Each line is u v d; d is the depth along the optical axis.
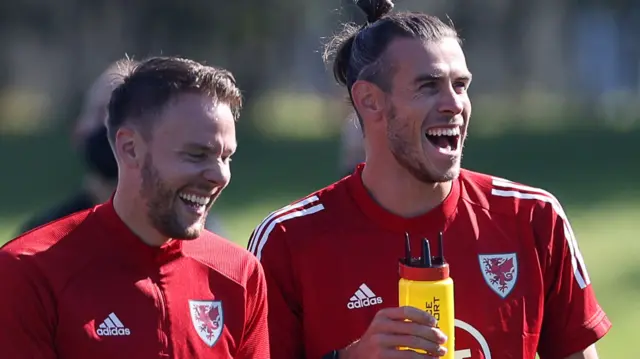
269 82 69.69
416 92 7.15
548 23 80.31
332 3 67.44
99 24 64.44
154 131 6.48
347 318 7.41
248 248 7.87
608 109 72.50
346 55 7.90
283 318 7.55
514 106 74.50
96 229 6.77
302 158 48.56
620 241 27.55
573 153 48.69
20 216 30.28
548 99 78.81
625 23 81.94
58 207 10.09
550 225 7.63
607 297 21.14
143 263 6.75
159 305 6.72
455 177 7.25
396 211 7.49
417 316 6.41
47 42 67.38
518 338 7.40
